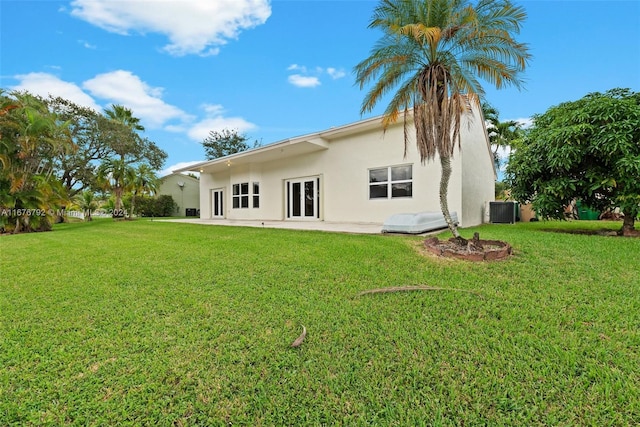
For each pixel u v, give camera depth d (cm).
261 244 652
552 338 243
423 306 310
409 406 175
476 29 488
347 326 270
